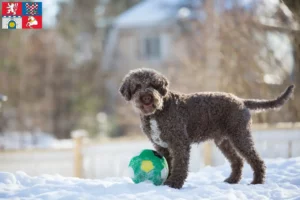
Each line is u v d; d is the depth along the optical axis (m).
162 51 28.73
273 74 15.03
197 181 7.05
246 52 15.34
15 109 26.12
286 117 14.30
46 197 5.29
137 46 29.73
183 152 6.25
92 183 6.15
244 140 6.63
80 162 11.28
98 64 31.42
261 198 5.60
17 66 26.55
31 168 11.07
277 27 14.75
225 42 16.06
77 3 34.00
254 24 15.56
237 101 6.75
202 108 6.54
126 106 23.77
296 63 13.67
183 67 21.30
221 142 7.19
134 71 6.58
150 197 5.27
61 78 28.61
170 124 6.26
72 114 28.23
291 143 10.24
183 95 6.62
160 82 6.30
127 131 26.09
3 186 5.91
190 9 23.98
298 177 6.67
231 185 6.33
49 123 27.27
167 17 28.28
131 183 5.98
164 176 6.22
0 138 24.19
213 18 18.23
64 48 31.27
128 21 29.52
